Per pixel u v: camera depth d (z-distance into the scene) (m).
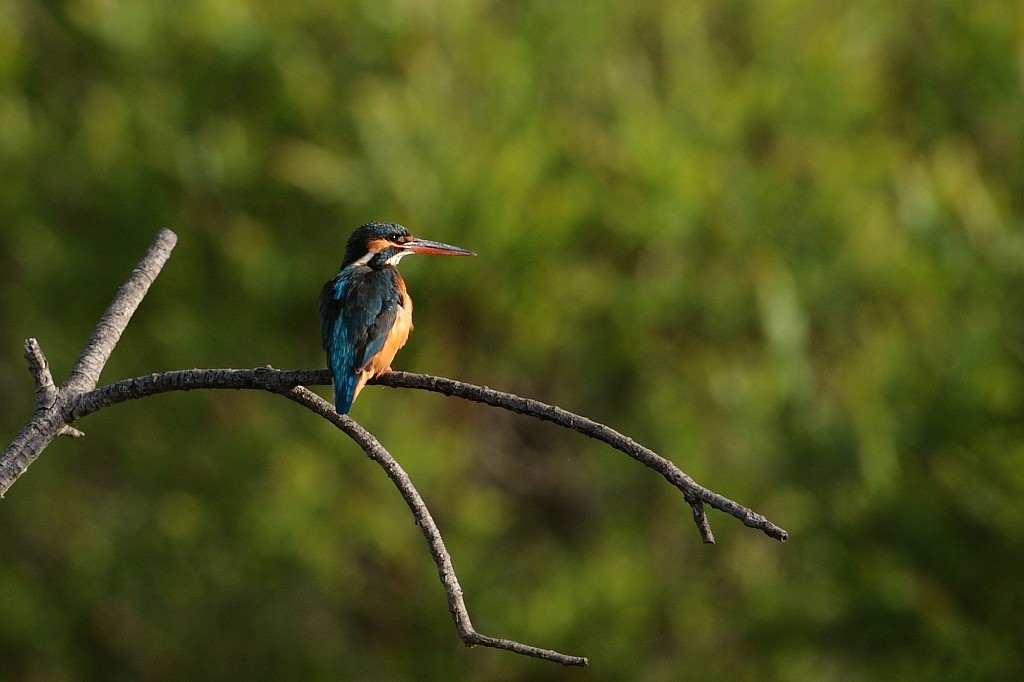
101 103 13.82
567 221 13.37
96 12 13.47
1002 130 16.14
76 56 14.66
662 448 14.43
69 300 14.32
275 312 13.63
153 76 13.84
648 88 14.93
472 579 14.16
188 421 14.27
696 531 14.97
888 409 13.18
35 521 15.79
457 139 13.35
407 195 12.98
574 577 14.43
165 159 13.62
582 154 14.16
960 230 13.32
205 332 13.53
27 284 14.55
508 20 14.91
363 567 14.80
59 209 14.27
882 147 15.13
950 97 16.45
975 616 13.26
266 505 13.63
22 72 14.16
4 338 15.00
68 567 15.66
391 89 13.58
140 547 14.71
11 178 13.95
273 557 13.68
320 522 13.48
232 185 13.48
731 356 14.79
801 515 13.99
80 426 14.49
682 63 14.84
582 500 15.79
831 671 14.62
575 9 14.47
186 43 13.77
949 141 15.98
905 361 13.43
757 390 13.82
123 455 14.84
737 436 14.29
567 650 14.02
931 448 13.16
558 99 14.71
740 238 14.27
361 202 13.29
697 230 14.10
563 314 14.20
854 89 15.09
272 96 13.70
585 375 15.11
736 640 14.81
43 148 13.84
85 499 15.50
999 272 13.19
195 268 13.95
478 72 13.95
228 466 13.82
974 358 12.87
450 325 13.90
